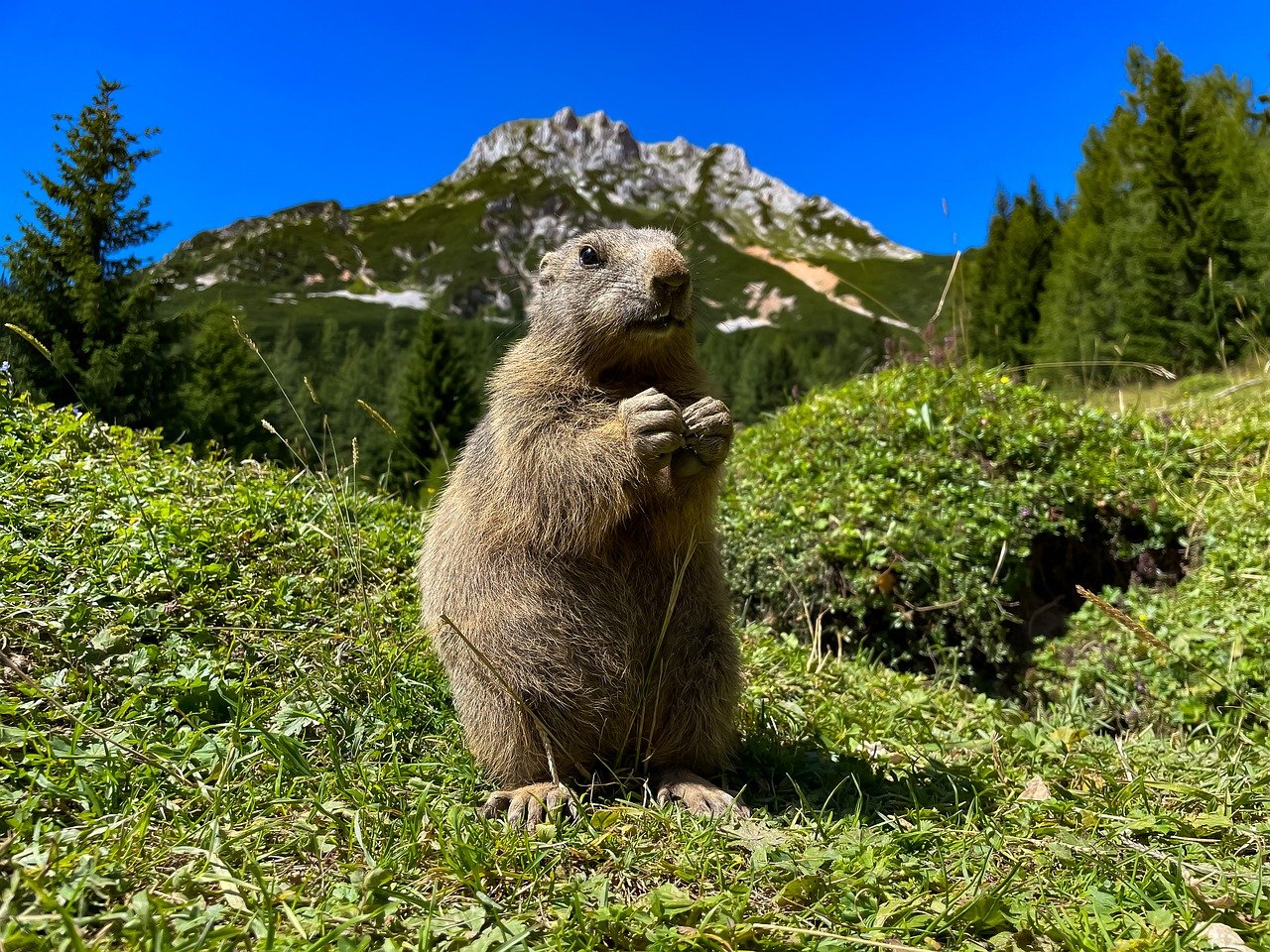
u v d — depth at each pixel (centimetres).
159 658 78
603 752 75
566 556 73
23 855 52
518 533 74
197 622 85
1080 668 130
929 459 157
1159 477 166
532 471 73
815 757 83
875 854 62
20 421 114
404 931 50
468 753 78
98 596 83
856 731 96
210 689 74
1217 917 54
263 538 104
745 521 151
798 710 98
